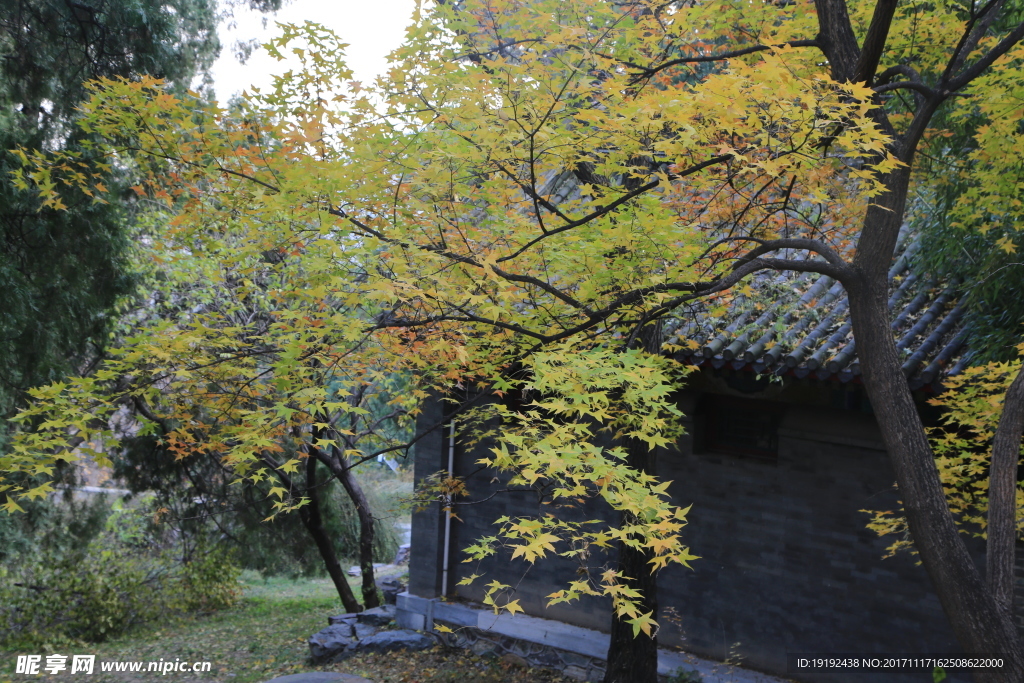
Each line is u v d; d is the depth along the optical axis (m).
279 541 14.66
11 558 13.17
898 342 6.62
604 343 5.50
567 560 9.38
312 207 4.53
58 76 9.05
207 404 5.53
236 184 4.94
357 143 4.69
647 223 4.62
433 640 10.02
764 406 8.26
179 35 10.45
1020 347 5.14
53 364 9.43
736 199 5.82
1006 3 6.47
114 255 9.67
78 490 14.74
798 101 4.37
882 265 4.91
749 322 7.45
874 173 4.98
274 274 7.52
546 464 4.24
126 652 12.08
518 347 5.80
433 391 9.79
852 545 7.53
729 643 8.20
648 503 3.77
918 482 4.61
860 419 7.55
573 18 5.22
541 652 9.13
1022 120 6.19
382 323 4.84
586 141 4.82
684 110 3.90
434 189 4.64
